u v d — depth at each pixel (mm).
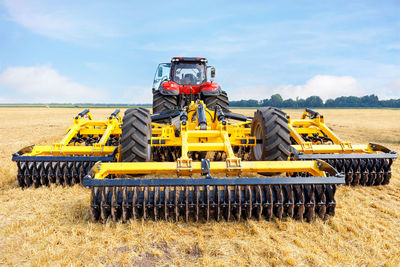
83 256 2322
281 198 2830
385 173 4219
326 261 2270
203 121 4551
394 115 39375
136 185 2678
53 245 2482
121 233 2668
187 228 2807
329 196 2891
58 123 20156
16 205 3383
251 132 5086
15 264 2213
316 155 4039
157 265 2215
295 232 2723
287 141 4059
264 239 2566
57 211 3199
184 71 7926
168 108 7102
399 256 2350
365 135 13102
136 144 3916
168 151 5375
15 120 24641
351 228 2816
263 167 3090
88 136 6012
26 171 3891
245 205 2824
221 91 7570
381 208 3383
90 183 2689
